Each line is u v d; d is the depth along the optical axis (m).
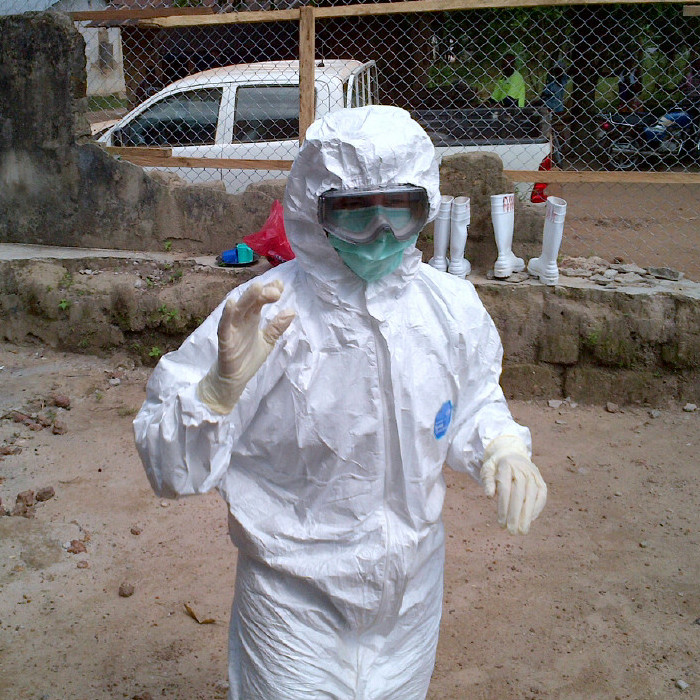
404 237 2.17
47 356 7.13
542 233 6.73
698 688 3.64
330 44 10.52
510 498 2.14
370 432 2.26
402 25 10.32
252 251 7.05
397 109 2.29
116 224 7.48
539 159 7.65
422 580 2.48
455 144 7.71
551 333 6.32
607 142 11.91
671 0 6.27
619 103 11.66
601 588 4.32
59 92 7.26
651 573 4.44
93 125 9.27
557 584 4.36
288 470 2.37
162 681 3.67
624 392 6.34
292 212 2.26
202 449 2.09
